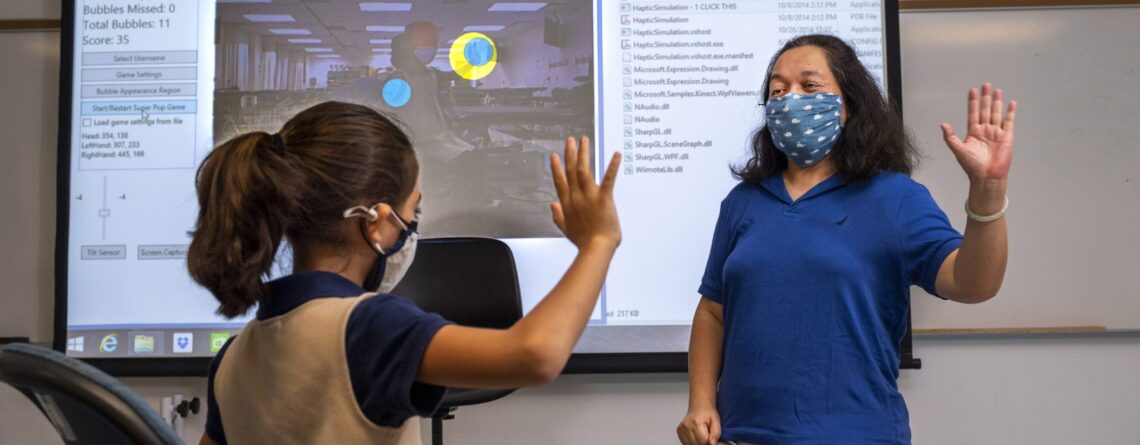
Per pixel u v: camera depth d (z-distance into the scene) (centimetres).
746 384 157
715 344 175
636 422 273
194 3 275
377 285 103
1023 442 271
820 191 164
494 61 273
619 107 271
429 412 90
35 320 279
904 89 278
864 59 269
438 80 273
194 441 274
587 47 272
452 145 272
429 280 237
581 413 273
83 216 272
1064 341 272
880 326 155
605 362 265
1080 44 276
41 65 283
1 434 280
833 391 151
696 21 272
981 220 140
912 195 159
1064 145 275
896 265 155
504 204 271
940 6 277
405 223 101
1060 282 273
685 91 271
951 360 273
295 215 92
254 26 274
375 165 96
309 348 90
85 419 83
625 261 267
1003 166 138
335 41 273
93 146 273
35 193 281
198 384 275
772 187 171
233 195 90
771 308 157
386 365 87
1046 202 274
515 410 273
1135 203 273
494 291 235
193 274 91
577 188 92
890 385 157
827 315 153
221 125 273
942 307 273
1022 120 276
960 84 277
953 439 272
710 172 268
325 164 93
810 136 164
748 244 164
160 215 271
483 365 84
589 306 88
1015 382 272
